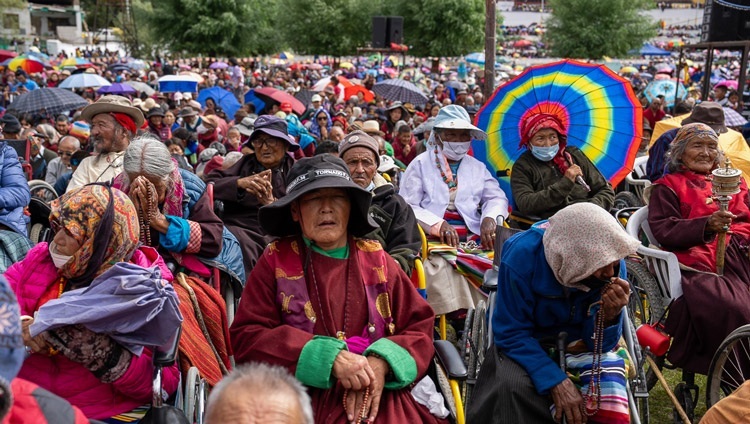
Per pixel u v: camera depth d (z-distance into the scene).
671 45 82.38
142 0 53.69
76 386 3.19
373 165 5.35
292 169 3.58
